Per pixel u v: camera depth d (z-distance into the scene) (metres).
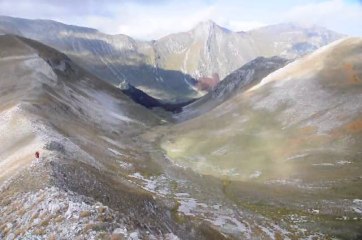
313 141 93.69
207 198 69.19
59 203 30.19
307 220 61.00
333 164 82.06
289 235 56.06
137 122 156.62
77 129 94.50
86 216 27.86
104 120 136.12
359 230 57.69
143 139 127.50
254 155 94.62
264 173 84.00
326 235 56.50
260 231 56.56
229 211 63.28
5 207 34.03
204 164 94.94
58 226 27.27
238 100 138.38
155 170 86.88
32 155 49.31
